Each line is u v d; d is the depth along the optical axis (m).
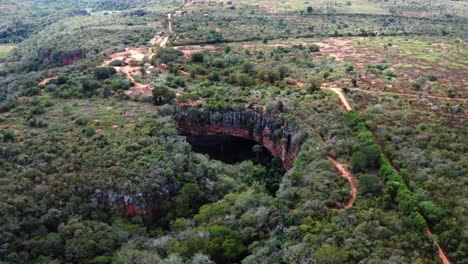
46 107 113.81
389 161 78.25
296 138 93.31
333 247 55.16
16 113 107.94
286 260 56.59
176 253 62.50
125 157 85.06
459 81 125.50
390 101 107.12
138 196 76.62
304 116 100.12
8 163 80.31
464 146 80.19
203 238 65.88
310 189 72.19
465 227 58.31
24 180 74.81
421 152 78.75
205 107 110.88
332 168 77.50
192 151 102.94
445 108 102.00
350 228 60.22
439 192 66.75
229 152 114.50
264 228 68.19
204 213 75.19
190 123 111.75
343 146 83.62
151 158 86.12
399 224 59.81
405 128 88.38
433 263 53.72
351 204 68.12
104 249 65.69
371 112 98.69
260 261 58.53
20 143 89.12
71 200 73.94
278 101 105.88
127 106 114.12
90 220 72.62
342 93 114.19
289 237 61.53
